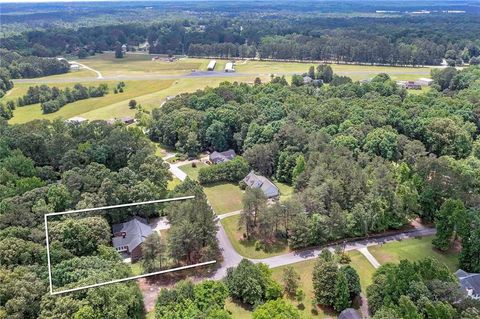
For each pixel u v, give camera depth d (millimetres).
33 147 105625
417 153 108812
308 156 106188
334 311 66062
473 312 54562
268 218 83375
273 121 126062
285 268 72500
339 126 123688
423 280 60781
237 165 112438
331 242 84312
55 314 55281
